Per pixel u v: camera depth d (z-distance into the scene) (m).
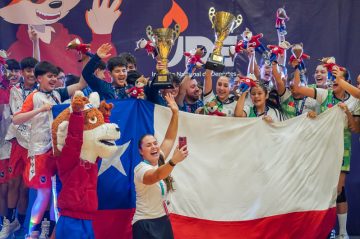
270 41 9.37
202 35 9.33
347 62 9.42
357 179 9.39
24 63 8.28
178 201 7.14
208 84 8.08
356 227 9.43
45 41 9.09
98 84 7.12
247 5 9.36
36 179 7.33
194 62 7.87
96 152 6.27
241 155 7.37
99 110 6.45
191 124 7.29
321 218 7.49
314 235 7.48
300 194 7.48
